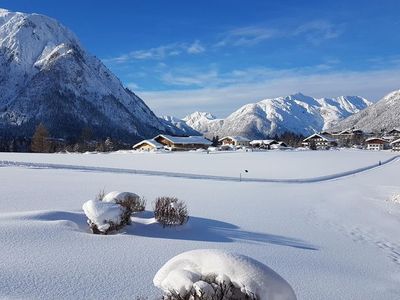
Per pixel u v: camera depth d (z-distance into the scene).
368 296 6.74
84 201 16.69
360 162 65.88
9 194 18.34
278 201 20.66
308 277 7.45
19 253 7.52
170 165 51.47
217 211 15.75
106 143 109.88
